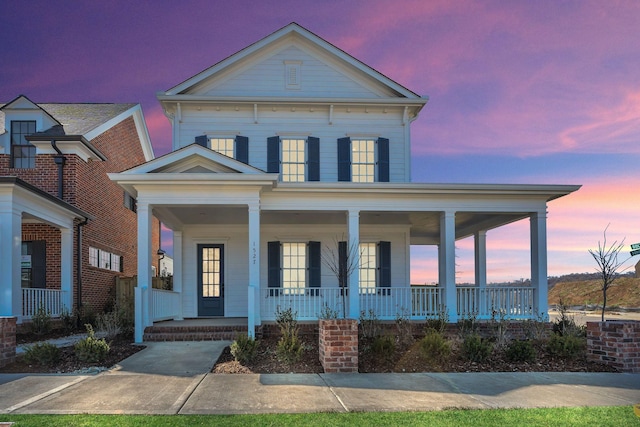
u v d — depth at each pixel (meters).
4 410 6.30
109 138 18.75
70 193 15.34
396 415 6.17
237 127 15.96
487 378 8.60
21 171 15.35
